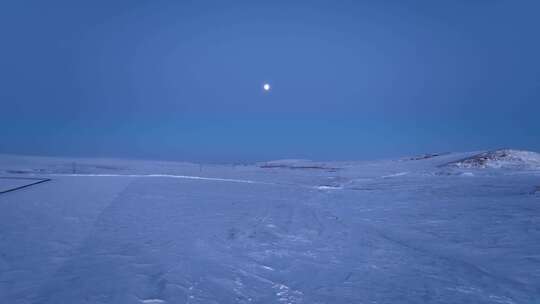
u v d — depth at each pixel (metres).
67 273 5.18
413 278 5.23
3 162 39.56
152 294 4.49
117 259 5.81
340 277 5.24
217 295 4.52
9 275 5.10
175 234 7.48
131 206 10.86
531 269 5.62
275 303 4.36
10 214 9.37
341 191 16.30
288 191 16.05
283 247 6.71
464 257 6.25
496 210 10.60
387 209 11.17
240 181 20.50
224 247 6.62
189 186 16.95
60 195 12.90
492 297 4.61
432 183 19.22
